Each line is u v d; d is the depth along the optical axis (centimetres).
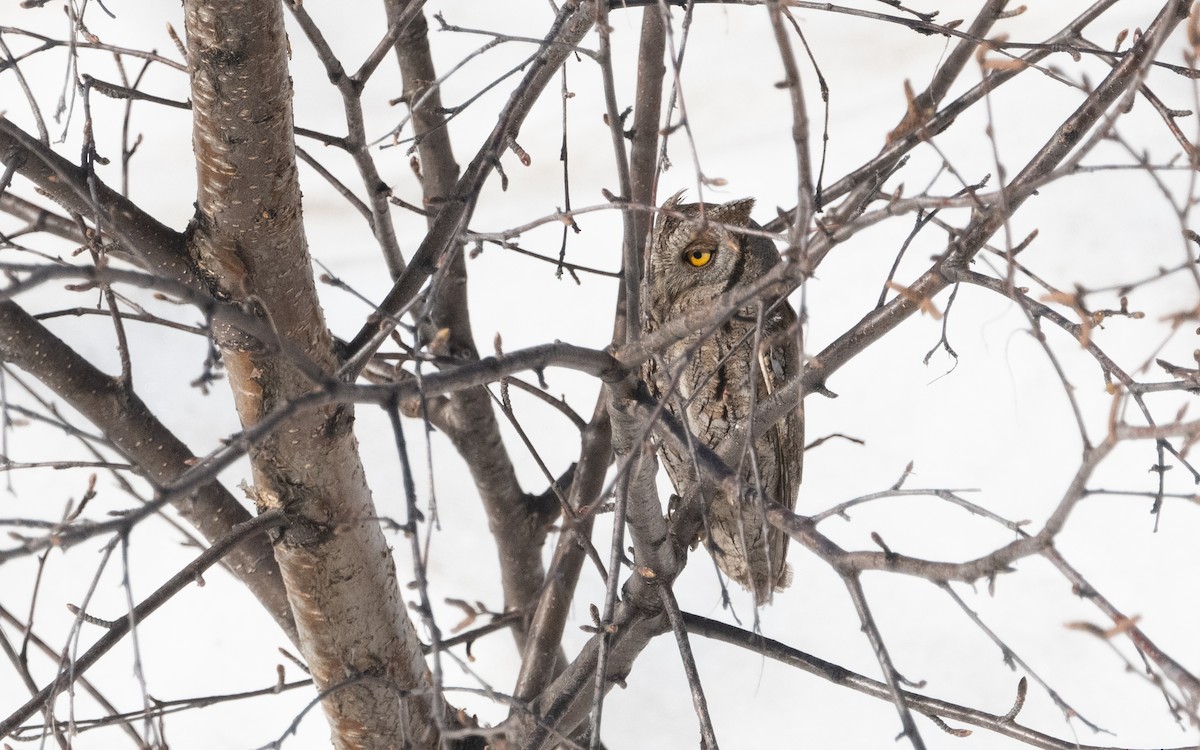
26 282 337
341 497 672
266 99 559
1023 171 629
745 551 532
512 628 1027
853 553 469
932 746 1201
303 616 710
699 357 994
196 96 558
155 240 604
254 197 580
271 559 830
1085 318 423
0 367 458
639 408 589
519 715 717
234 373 626
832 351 674
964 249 615
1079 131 614
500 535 1009
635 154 828
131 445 790
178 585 650
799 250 423
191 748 1184
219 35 538
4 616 748
